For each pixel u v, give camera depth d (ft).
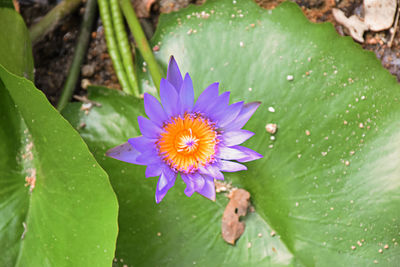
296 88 2.21
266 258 2.19
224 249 2.20
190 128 2.03
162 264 2.17
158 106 1.98
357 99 2.20
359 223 2.17
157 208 2.19
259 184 2.23
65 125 1.94
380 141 2.18
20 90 1.95
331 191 2.18
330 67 2.21
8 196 2.04
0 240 2.02
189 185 2.03
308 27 2.23
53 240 2.02
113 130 2.24
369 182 2.17
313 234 2.18
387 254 2.16
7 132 2.06
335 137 2.19
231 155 2.04
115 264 2.16
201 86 2.25
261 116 2.21
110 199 1.98
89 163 1.97
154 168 2.00
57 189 2.03
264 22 2.25
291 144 2.20
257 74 2.23
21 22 2.19
